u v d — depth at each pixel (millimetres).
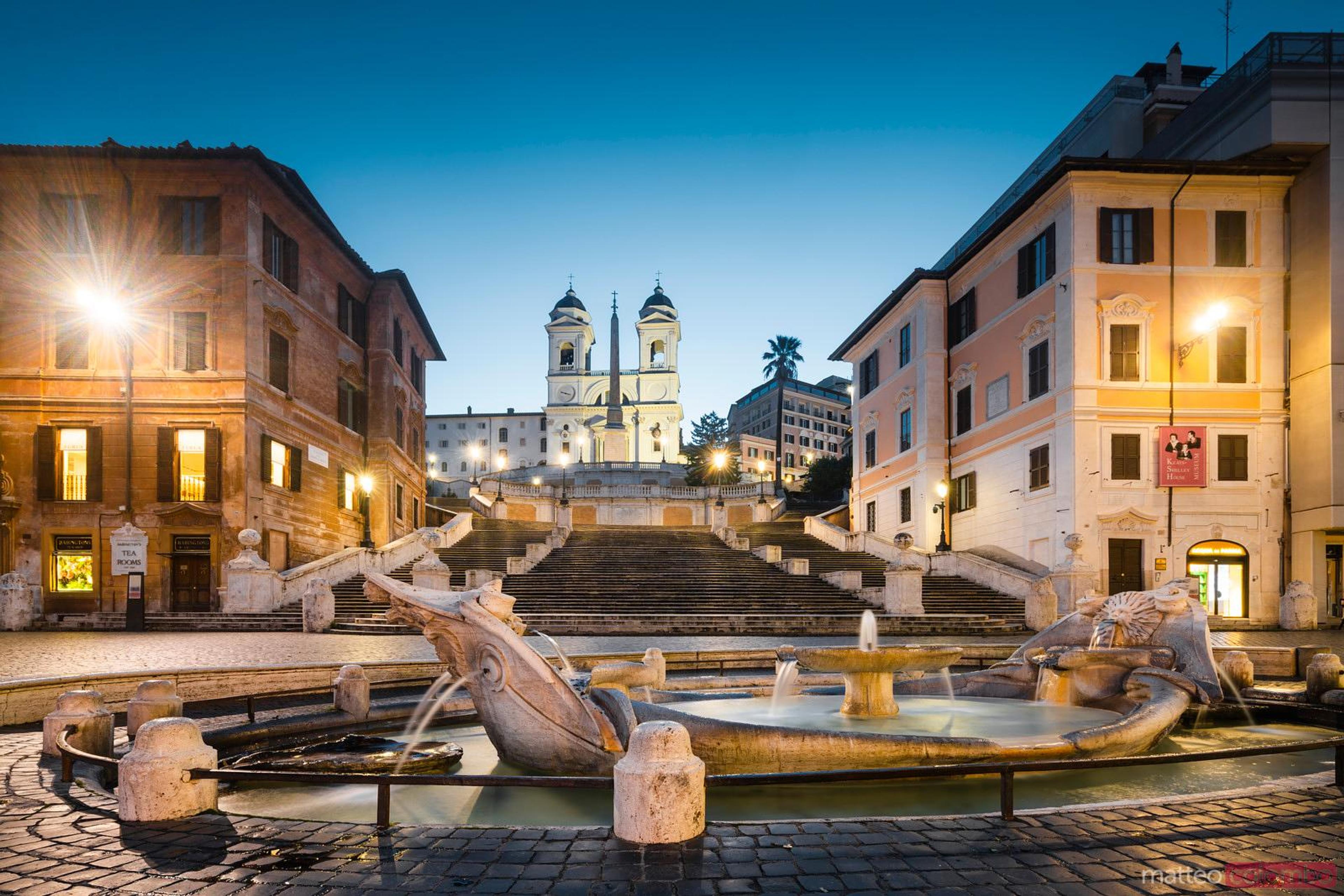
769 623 22609
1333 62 27500
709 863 4273
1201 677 9086
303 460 32219
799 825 4891
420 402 48156
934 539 36125
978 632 22906
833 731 6238
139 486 27297
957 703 9656
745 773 5852
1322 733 8977
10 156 27250
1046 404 29281
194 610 27203
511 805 6105
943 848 4492
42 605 25438
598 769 6383
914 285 37844
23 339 27562
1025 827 4824
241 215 28094
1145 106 34656
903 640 20828
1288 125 26922
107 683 10117
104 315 27609
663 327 116000
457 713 9562
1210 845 4512
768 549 31078
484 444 119250
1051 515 28641
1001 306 32875
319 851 4508
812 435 127625
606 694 6871
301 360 32156
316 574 26188
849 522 52094
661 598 25484
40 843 4691
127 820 5125
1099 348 28016
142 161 27672
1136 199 28453
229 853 4488
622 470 88000
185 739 5336
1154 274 28188
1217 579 27500
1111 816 5047
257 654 16031
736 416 143500
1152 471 27672
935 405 36844
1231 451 27859
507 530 41875
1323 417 26609
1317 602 26438
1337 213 26797
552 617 22375
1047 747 6434
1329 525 26125
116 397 27484
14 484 27125
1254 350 28203
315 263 33844
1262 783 6723
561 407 114375
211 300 27891
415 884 4016
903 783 6418
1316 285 27203
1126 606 9773
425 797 6367
